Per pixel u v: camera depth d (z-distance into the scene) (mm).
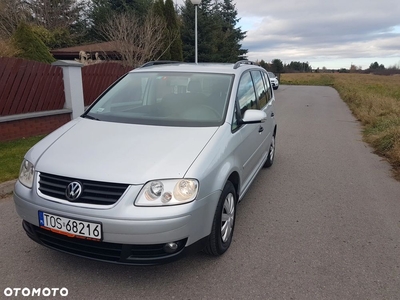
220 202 3191
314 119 13531
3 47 10406
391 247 3715
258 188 5465
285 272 3209
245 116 3883
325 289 2979
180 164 2883
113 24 20219
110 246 2756
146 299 2809
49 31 26484
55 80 8523
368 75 76438
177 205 2715
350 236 3941
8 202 4629
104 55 18797
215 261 3355
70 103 8789
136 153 3012
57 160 2992
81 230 2725
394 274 3219
